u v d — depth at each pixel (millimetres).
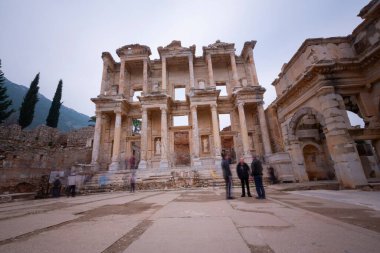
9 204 10914
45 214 6238
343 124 12602
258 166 9023
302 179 16859
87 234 3719
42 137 29922
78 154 29422
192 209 6293
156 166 28859
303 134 20078
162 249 2875
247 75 33438
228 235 3473
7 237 3594
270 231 3658
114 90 33156
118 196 12695
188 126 30062
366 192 9930
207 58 32062
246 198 8961
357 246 2826
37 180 22625
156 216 5320
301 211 5508
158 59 34938
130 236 3555
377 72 12594
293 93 16484
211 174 20000
